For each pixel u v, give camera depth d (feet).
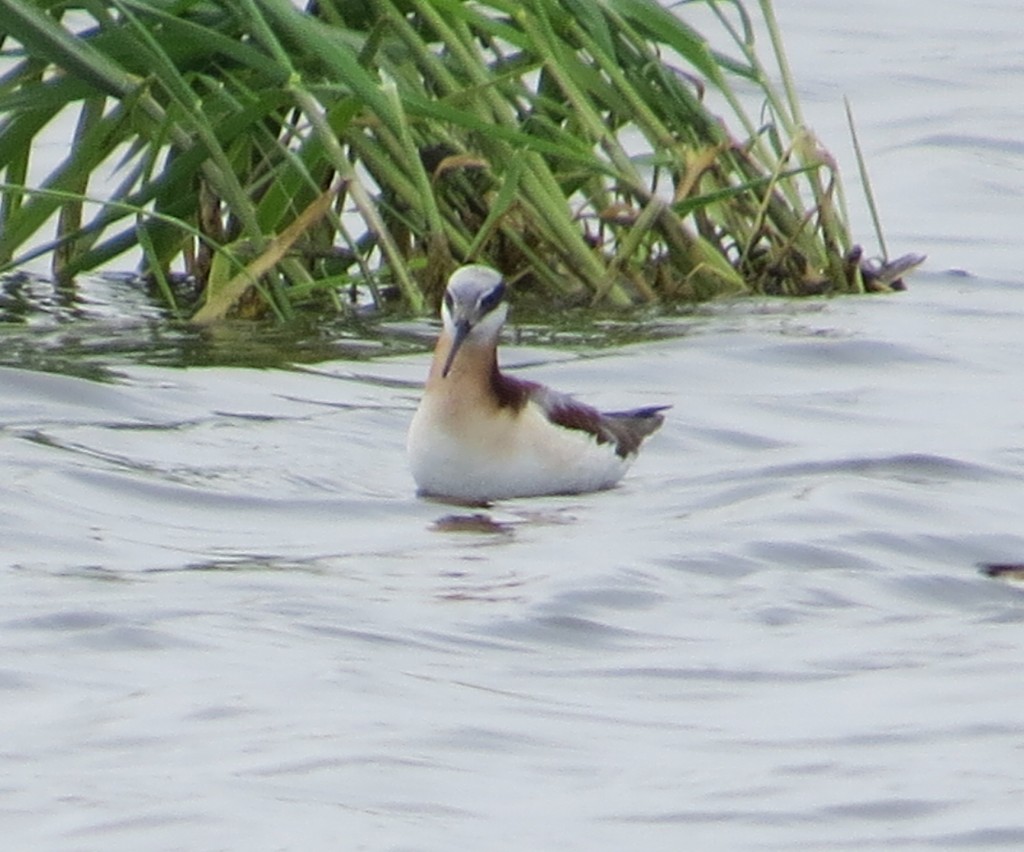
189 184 61.93
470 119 58.29
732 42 107.76
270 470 47.80
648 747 32.53
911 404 55.21
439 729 32.89
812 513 44.73
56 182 59.67
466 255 62.23
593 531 44.01
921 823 29.99
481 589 39.73
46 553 41.22
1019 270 72.64
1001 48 108.17
